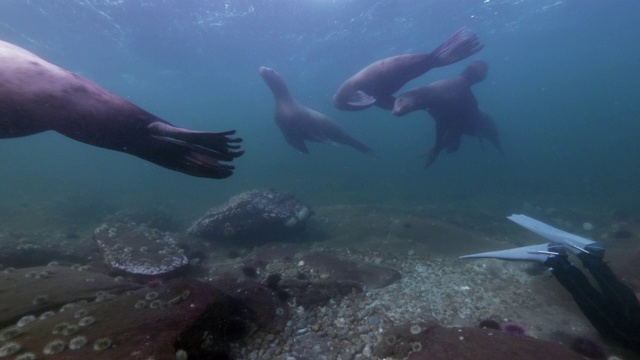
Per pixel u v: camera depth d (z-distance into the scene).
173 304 3.98
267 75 12.70
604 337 4.36
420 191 22.58
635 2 27.70
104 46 25.89
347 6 21.38
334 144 12.91
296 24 23.81
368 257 7.94
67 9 19.53
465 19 25.27
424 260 7.50
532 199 17.53
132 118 3.15
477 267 6.93
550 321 4.82
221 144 3.45
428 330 3.99
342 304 5.28
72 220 14.52
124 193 26.28
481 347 3.58
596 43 43.12
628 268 6.08
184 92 47.38
